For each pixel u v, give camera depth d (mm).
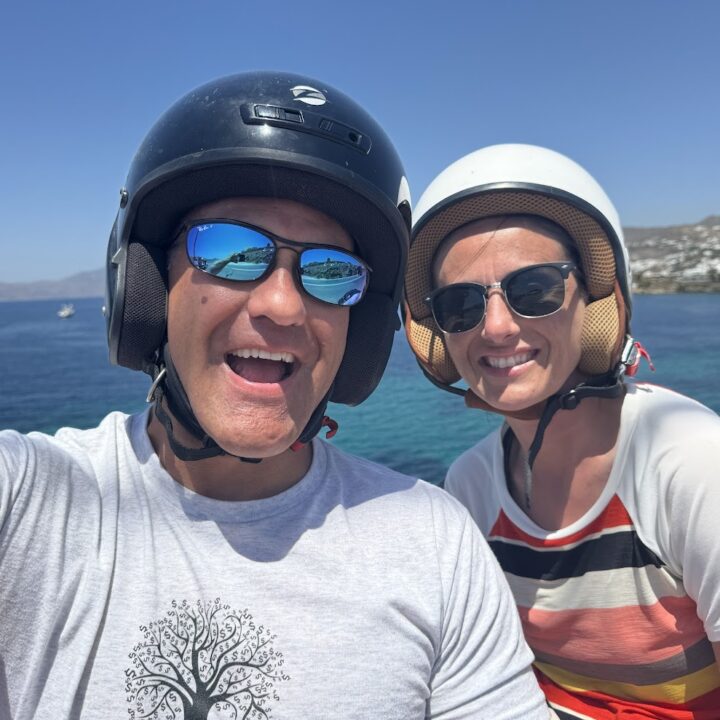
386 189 454
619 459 606
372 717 398
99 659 381
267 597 408
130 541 413
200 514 428
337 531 443
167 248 454
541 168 608
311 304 430
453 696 441
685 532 545
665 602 592
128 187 451
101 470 440
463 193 612
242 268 412
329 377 454
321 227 438
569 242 630
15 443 414
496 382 641
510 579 676
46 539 394
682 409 589
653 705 633
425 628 428
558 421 633
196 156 411
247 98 423
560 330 621
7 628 378
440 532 468
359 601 417
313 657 397
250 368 453
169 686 383
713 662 610
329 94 454
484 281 629
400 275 502
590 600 619
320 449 495
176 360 436
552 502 653
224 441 416
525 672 467
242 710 385
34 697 374
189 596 401
